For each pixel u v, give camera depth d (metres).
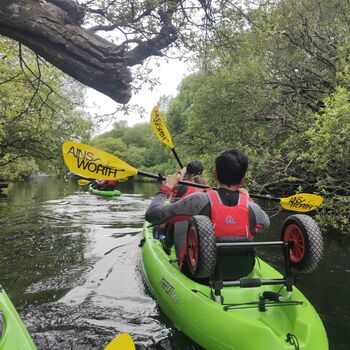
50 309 3.72
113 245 6.37
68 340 3.11
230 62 6.34
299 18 8.44
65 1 3.70
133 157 30.80
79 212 10.50
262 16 5.59
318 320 2.69
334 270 4.96
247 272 2.92
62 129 13.28
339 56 7.11
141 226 8.20
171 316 3.23
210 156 8.48
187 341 2.94
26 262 5.37
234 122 9.10
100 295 4.08
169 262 3.86
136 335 3.19
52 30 3.60
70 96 12.21
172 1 4.32
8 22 3.48
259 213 2.98
